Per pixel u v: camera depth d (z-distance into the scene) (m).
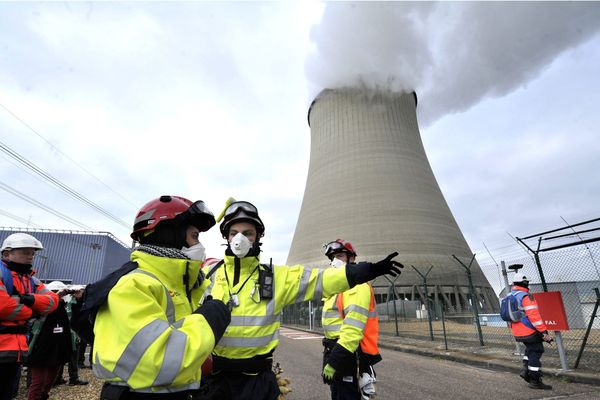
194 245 1.55
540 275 7.31
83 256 30.14
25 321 3.19
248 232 2.23
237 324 1.99
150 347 1.10
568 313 7.94
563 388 5.39
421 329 17.73
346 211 37.75
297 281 2.13
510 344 10.02
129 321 1.14
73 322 1.25
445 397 4.98
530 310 5.47
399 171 38.34
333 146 41.44
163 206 1.51
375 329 2.97
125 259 37.47
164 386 1.17
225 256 2.24
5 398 3.05
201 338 1.19
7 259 3.37
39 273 28.55
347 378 2.68
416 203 37.41
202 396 1.83
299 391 5.37
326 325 3.12
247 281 2.13
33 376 3.80
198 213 1.58
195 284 1.62
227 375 1.95
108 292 1.22
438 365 7.77
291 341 14.11
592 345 8.58
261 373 1.99
